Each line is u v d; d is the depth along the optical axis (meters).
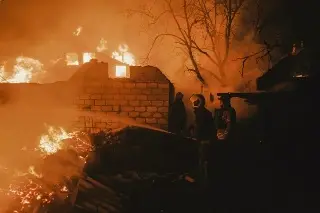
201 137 11.98
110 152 12.62
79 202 9.95
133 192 10.50
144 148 12.95
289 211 9.60
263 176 11.66
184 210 9.89
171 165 12.70
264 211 9.66
